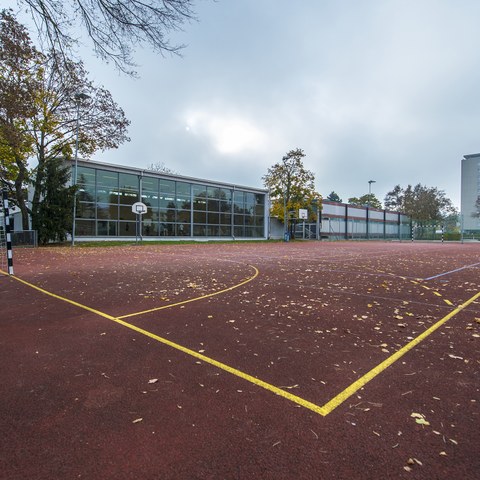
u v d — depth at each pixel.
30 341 4.32
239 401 2.88
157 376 3.35
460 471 2.06
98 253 18.11
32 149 22.86
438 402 2.87
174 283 8.50
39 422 2.58
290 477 2.01
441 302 6.57
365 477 2.01
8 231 10.12
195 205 33.59
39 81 18.42
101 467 2.10
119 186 27.88
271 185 43.09
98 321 5.19
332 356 3.86
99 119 24.39
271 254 18.70
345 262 14.16
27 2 5.69
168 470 2.07
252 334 4.59
